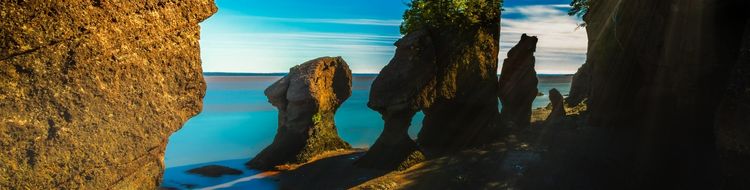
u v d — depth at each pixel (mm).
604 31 32125
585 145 27562
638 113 27812
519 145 31109
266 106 84188
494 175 25391
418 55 30750
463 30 32812
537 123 41656
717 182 18766
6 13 5223
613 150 25594
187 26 7020
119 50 6082
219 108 80625
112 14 5992
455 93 32438
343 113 75188
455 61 32344
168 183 31375
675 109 23984
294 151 35844
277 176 32531
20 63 5336
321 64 37562
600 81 31516
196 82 7203
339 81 39375
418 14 33500
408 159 29828
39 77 5469
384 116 31141
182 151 43844
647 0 26062
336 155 36594
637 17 27234
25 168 5434
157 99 6594
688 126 22875
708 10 21359
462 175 26250
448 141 33812
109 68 5977
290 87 37000
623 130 28344
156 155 6867
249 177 32688
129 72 6207
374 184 26484
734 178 12570
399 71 30797
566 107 51000
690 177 20359
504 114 39062
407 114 30422
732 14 20391
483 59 33375
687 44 22875
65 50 5609
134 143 6363
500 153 29422
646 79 27047
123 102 6164
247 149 46000
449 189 24672
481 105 33625
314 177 30750
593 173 23656
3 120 5250
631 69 28859
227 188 30125
